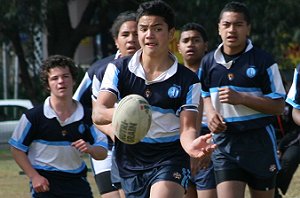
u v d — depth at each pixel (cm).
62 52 6225
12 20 5328
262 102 1705
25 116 1689
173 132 1401
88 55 7731
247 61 1752
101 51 7231
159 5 1370
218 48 1786
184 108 1383
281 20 5416
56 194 1708
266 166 1767
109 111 1361
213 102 1786
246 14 1755
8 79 7844
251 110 1748
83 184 1742
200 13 5350
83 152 1652
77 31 6212
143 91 1391
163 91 1386
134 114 1301
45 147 1698
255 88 1755
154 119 1389
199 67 1855
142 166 1410
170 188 1366
